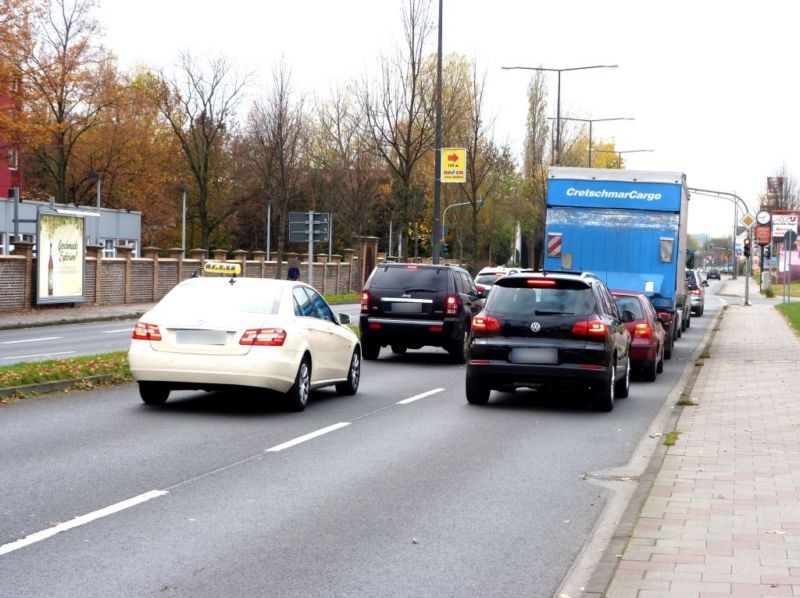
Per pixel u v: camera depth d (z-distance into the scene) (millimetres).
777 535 7637
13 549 7117
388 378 20234
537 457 11555
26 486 9156
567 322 15289
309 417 14148
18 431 12188
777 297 75375
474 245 62906
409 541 7668
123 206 85688
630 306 21219
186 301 14289
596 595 6148
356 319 38156
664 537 7586
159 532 7707
